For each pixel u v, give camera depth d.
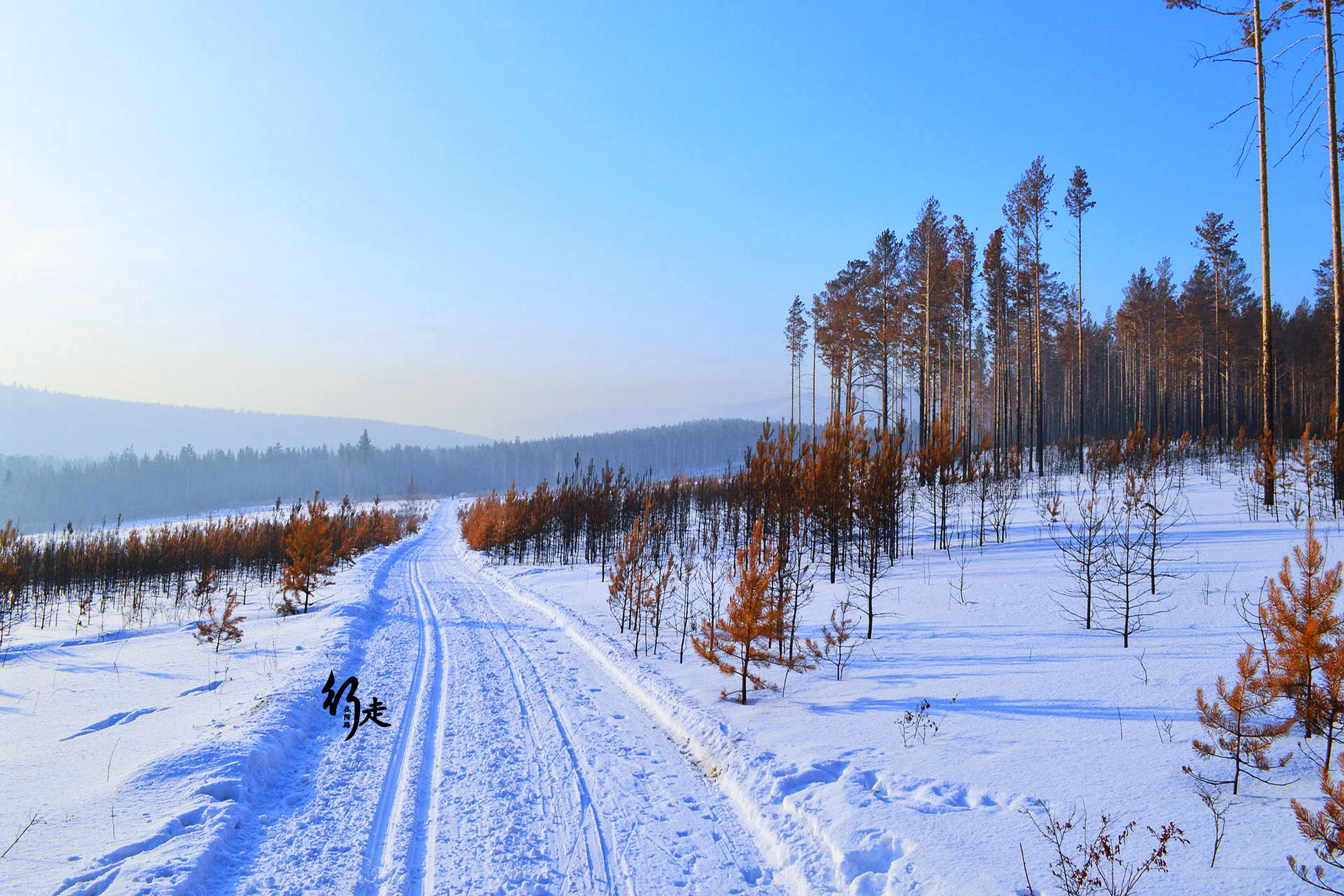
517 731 9.18
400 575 33.34
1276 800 5.35
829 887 5.17
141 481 148.38
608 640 14.88
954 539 20.38
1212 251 39.03
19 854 5.31
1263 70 16.25
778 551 13.15
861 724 8.29
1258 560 12.56
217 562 39.72
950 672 9.76
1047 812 5.64
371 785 7.27
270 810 6.59
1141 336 48.78
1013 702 8.27
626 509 37.06
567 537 36.28
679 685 11.09
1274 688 5.69
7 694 11.17
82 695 11.09
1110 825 5.32
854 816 5.96
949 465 19.53
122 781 6.85
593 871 5.57
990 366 58.59
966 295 35.97
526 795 7.05
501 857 5.72
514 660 13.66
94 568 33.34
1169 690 7.83
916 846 5.34
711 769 7.89
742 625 9.98
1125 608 11.26
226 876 5.27
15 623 23.22
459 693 11.06
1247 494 18.58
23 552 30.50
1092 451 30.94
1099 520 15.23
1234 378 46.09
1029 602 12.65
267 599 26.17
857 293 35.72
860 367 35.97
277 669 12.39
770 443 20.81
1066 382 57.03
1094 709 7.67
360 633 16.56
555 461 178.50
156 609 25.36
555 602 20.97
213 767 7.05
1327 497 16.70
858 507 17.47
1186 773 5.96
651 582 18.27
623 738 9.01
